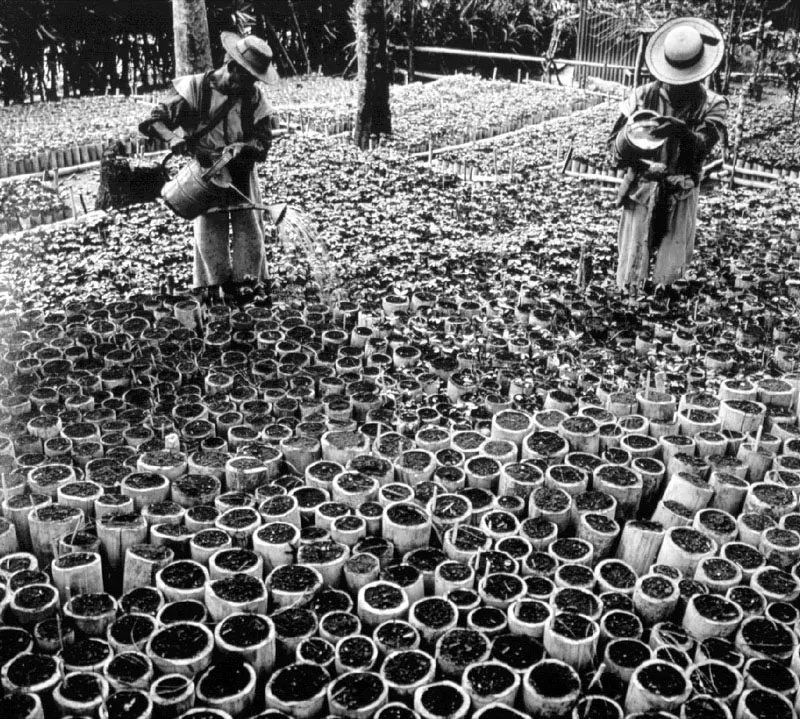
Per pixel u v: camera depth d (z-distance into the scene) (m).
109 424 4.60
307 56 22.53
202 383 5.29
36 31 17.34
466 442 4.46
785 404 4.93
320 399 5.03
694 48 5.97
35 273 7.18
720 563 3.53
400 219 9.09
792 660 3.06
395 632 3.16
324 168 11.22
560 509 3.86
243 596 3.26
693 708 2.85
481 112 16.34
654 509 4.27
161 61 20.94
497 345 5.78
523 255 7.89
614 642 3.12
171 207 6.15
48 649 3.07
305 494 4.00
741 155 11.88
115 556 3.66
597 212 9.71
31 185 9.84
